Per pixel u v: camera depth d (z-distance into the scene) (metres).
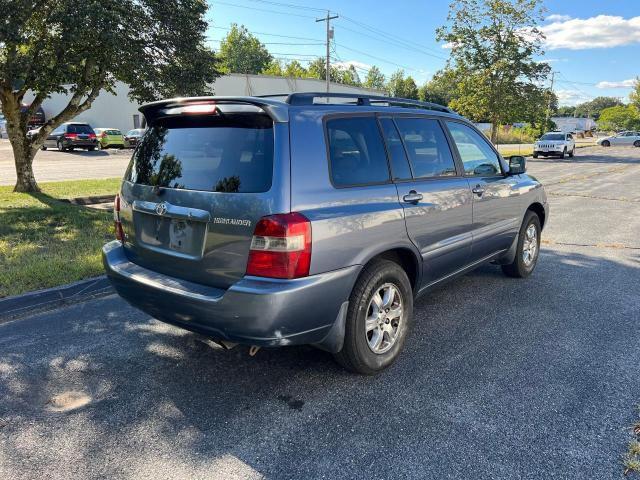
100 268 5.45
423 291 3.91
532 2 25.02
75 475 2.45
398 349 3.52
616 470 2.44
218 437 2.74
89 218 8.29
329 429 2.80
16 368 3.53
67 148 27.86
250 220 2.72
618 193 13.58
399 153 3.59
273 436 2.74
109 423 2.88
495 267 6.06
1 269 5.38
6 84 9.98
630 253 6.76
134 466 2.51
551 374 3.40
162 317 3.20
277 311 2.69
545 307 4.69
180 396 3.17
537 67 26.11
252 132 2.91
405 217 3.43
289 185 2.75
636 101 70.88
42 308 4.68
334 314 2.99
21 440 2.72
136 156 3.59
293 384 3.30
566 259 6.44
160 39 9.90
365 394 3.17
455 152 4.23
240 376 3.42
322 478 2.41
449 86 29.16
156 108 3.39
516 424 2.82
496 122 27.94
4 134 36.31
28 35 8.93
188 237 3.03
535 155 30.83
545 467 2.46
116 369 3.52
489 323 4.31
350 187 3.11
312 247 2.77
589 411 2.95
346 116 3.25
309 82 42.00
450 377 3.37
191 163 3.10
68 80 9.44
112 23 8.27
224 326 2.81
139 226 3.40
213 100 3.01
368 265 3.24
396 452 2.59
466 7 26.20
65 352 3.78
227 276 2.85
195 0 10.26
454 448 2.62
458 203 4.05
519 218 5.16
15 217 8.16
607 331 4.13
